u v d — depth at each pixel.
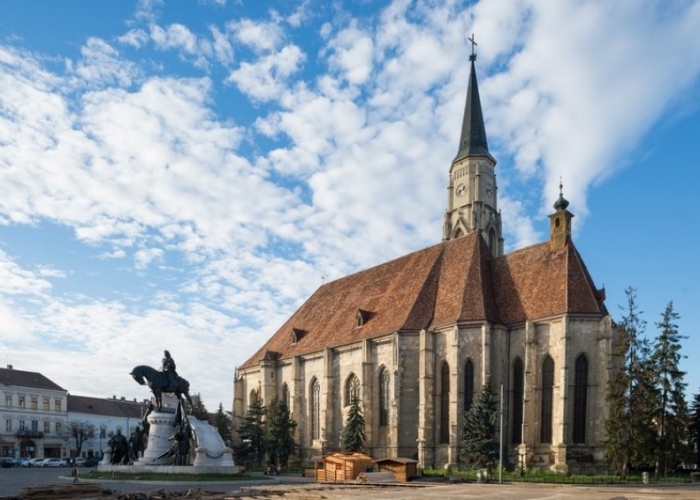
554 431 64.31
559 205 74.69
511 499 27.61
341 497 30.20
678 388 61.28
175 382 59.81
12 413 119.88
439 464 69.56
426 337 73.06
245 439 86.94
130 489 41.44
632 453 58.59
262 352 103.12
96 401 145.12
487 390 64.69
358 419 76.19
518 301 72.94
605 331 64.44
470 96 119.88
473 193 112.31
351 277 102.25
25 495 31.91
